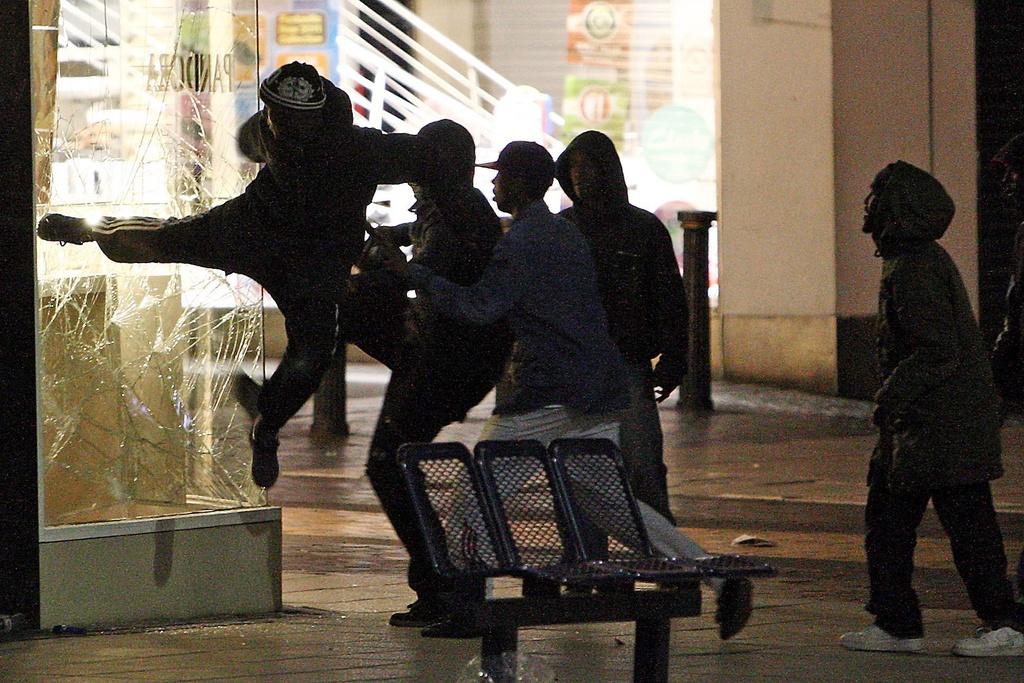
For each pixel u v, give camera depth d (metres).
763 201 44.69
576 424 16.84
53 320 18.20
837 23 43.81
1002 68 43.34
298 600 20.86
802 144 44.25
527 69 49.56
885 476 17.17
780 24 44.25
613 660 16.81
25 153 17.70
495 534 13.13
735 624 16.14
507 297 16.52
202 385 19.55
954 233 43.28
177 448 19.39
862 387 43.69
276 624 18.83
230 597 19.38
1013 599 17.20
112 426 18.88
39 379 17.84
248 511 19.50
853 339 43.78
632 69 48.81
